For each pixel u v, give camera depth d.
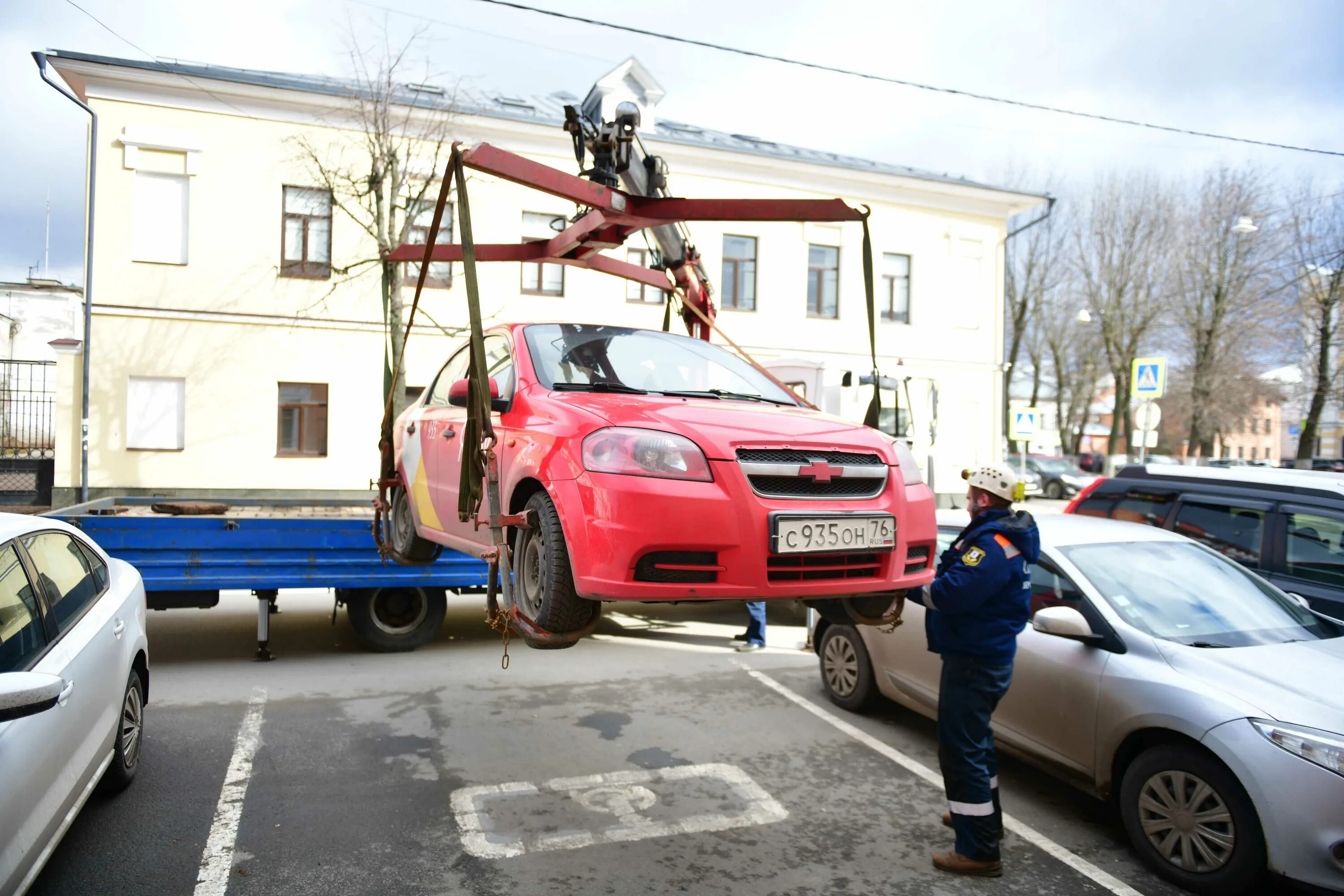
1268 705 3.52
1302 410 32.09
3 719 2.42
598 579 2.95
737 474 3.04
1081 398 43.38
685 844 3.95
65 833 3.32
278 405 17.09
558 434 3.32
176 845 3.76
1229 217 33.22
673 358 4.44
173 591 6.55
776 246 20.98
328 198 17.23
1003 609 3.69
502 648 7.59
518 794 4.43
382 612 7.28
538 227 18.59
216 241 16.59
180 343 16.45
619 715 5.76
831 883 3.62
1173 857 3.67
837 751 5.18
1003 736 4.62
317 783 4.49
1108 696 4.02
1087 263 37.09
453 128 17.48
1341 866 3.18
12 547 3.33
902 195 22.12
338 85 17.64
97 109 15.84
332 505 9.31
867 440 3.49
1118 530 5.07
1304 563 5.53
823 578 3.23
